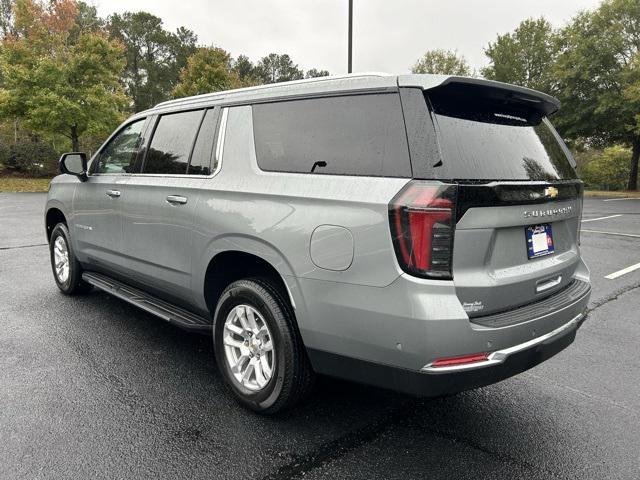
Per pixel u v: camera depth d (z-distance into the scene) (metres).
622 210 16.22
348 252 2.33
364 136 2.43
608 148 34.66
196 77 29.72
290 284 2.60
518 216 2.38
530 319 2.37
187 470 2.35
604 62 27.94
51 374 3.37
